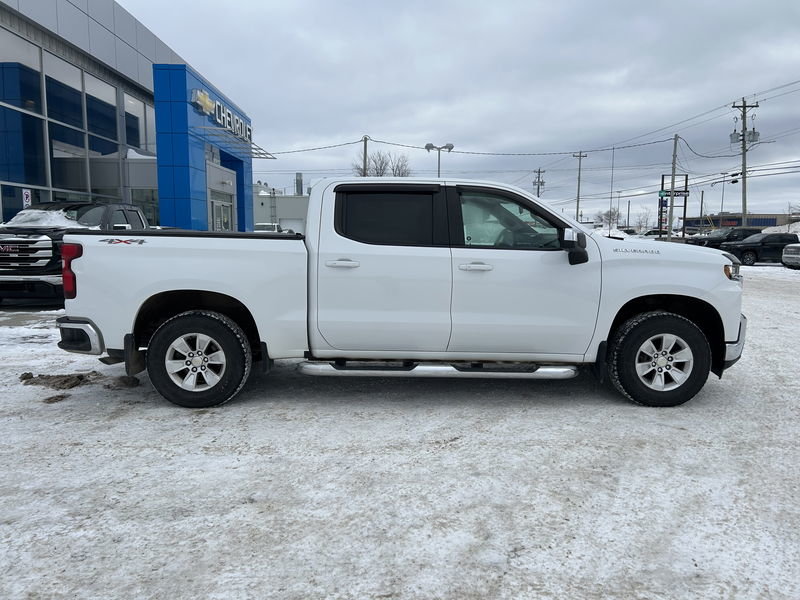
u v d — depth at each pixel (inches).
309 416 187.0
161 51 1005.8
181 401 191.8
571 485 138.1
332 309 190.1
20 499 128.8
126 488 134.8
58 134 724.0
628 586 100.3
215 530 117.0
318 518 122.1
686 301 200.8
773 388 222.8
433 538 114.8
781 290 608.7
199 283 186.9
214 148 872.3
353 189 194.1
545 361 197.3
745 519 122.8
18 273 384.5
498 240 194.5
